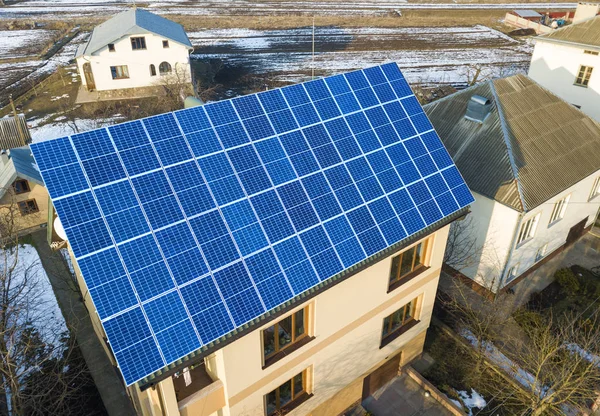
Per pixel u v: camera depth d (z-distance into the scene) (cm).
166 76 5247
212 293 1173
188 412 1265
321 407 1722
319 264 1345
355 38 7688
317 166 1498
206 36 7750
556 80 3797
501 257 2347
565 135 2558
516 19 8494
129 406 1880
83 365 2059
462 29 8419
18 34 7662
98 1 10138
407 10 9725
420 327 1975
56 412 1833
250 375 1333
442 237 1769
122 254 1130
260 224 1316
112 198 1188
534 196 2220
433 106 2802
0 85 5553
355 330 1638
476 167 2386
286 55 6744
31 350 2108
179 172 1290
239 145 1412
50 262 2772
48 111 4859
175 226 1214
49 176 1159
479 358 2017
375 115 1716
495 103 2508
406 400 1955
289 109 1559
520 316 2305
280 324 1409
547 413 1825
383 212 1530
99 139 1252
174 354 1074
